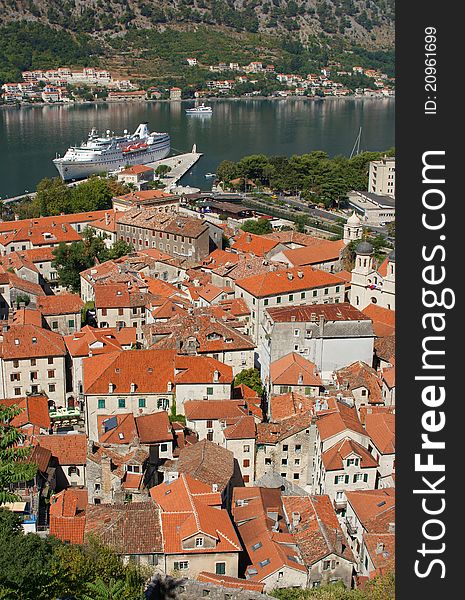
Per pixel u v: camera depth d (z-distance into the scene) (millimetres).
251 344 160500
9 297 195250
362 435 124375
